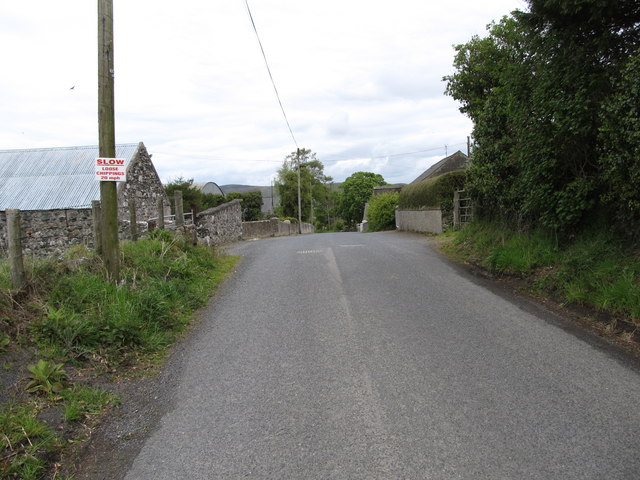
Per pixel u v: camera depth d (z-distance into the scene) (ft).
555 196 26.78
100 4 22.76
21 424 11.80
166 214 81.15
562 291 23.73
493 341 17.94
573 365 15.43
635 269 20.99
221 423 12.62
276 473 10.26
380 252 43.57
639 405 12.60
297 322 21.38
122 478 10.48
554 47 25.12
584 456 10.39
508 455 10.52
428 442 11.16
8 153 71.72
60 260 22.31
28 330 16.51
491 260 32.14
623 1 21.17
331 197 283.79
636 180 20.18
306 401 13.58
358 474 10.06
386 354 16.92
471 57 45.11
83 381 15.07
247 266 38.04
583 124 23.86
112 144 23.39
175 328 21.01
